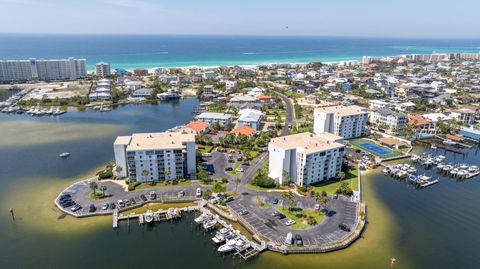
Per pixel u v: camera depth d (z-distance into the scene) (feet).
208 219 479.82
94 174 622.54
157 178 588.91
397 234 460.55
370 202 545.44
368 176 644.69
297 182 586.45
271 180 572.10
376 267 395.34
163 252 419.95
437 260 411.13
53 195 545.44
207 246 434.30
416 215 510.58
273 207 510.17
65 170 641.40
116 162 590.55
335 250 421.18
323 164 589.32
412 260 409.28
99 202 516.32
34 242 429.38
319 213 494.59
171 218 483.51
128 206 505.66
